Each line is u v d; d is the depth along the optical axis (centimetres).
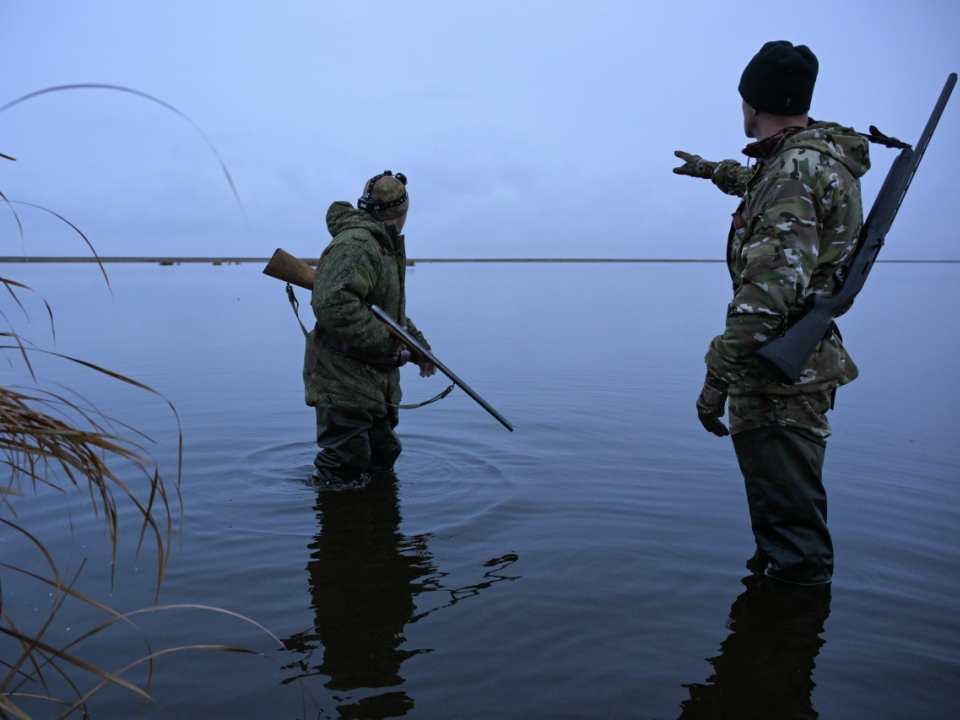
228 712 186
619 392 652
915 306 1877
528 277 4772
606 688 199
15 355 862
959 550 294
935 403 604
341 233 385
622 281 4059
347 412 382
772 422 258
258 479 396
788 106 264
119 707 187
